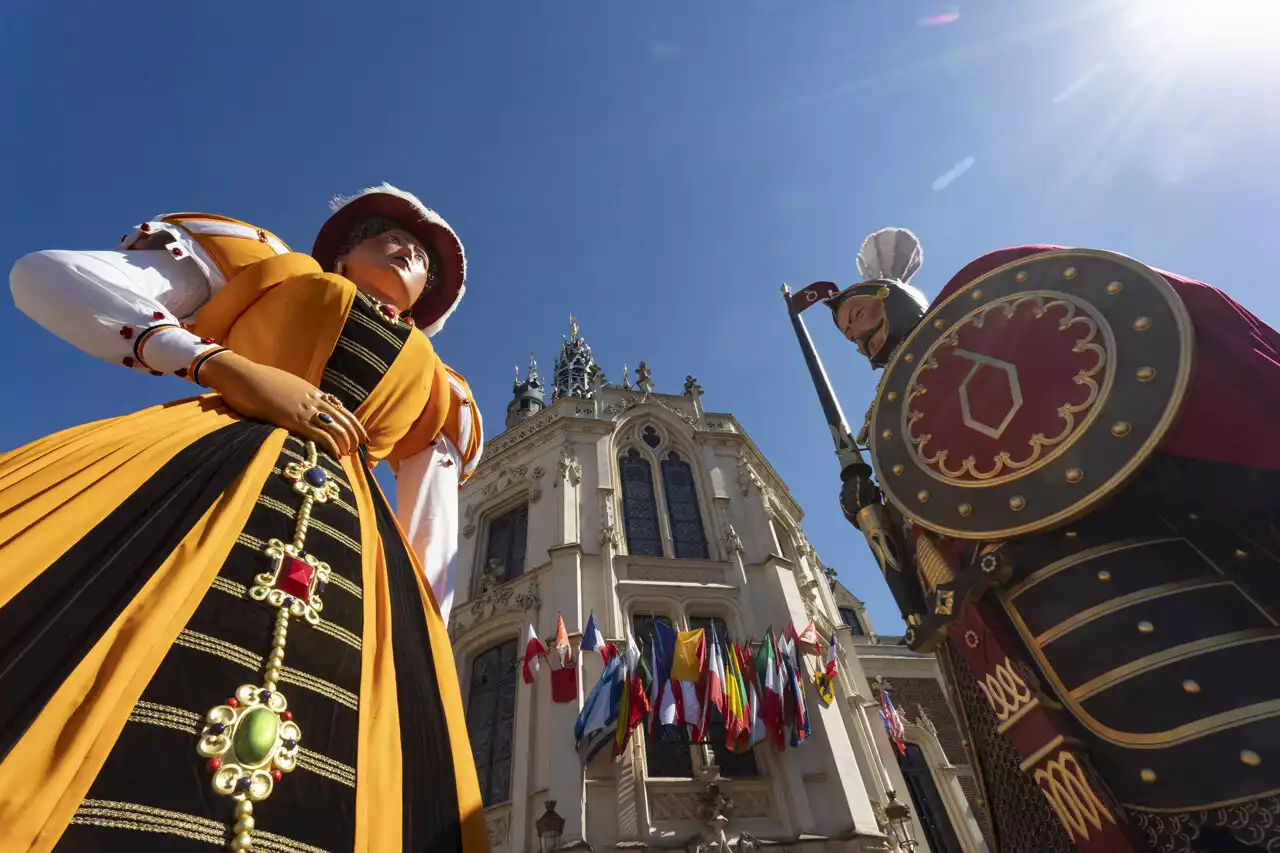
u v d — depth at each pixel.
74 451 1.09
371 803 0.99
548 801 11.27
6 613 0.81
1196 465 1.62
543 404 32.81
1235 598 1.60
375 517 1.52
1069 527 1.84
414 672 1.33
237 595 1.04
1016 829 2.18
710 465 18.61
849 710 14.96
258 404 1.46
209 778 0.82
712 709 13.30
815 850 11.62
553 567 14.99
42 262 1.53
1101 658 1.66
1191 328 1.68
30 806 0.67
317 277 1.83
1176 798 1.46
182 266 1.79
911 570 2.56
